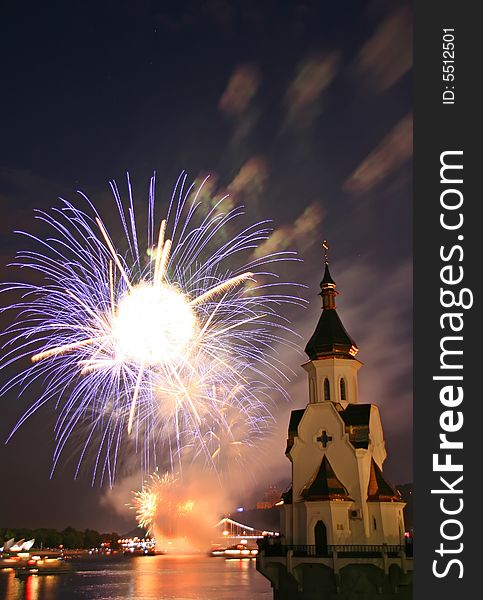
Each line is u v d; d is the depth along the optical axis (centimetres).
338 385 8406
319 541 7475
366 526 7550
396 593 7162
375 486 7762
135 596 13538
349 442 7900
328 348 8538
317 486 7656
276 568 7738
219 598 12638
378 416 8431
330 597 7319
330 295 8962
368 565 7212
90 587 16238
